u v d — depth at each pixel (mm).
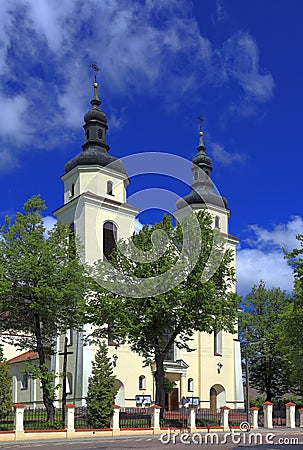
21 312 34031
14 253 33125
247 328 59188
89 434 31359
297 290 31562
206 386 54719
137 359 49344
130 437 31109
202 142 62906
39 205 35406
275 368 58250
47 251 33219
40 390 51656
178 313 34938
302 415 43812
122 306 35219
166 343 41656
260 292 60000
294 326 31391
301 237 30031
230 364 57125
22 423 28828
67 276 33781
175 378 52938
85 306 35438
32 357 52688
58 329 35375
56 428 31000
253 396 73125
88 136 52625
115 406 32875
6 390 35594
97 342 38344
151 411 34438
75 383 45875
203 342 55625
